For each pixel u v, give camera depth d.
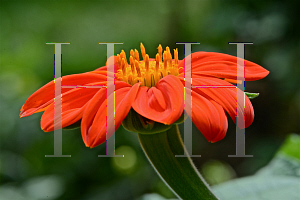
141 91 0.28
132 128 0.28
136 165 0.54
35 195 0.49
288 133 0.65
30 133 0.56
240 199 0.32
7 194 0.47
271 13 0.69
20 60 0.78
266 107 0.67
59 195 0.51
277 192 0.32
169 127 0.28
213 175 0.59
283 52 0.67
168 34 0.86
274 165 0.33
